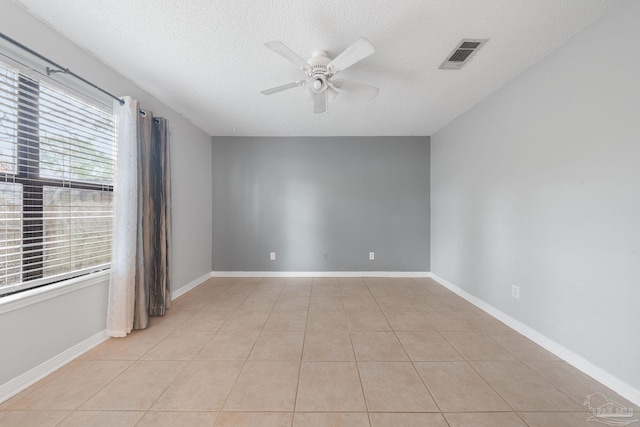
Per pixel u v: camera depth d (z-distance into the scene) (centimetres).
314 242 446
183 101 307
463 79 256
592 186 181
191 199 381
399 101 306
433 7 166
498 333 246
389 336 240
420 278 437
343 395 165
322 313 292
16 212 163
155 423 143
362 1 161
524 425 142
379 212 445
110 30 187
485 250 297
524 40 198
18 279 169
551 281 214
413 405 157
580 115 189
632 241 159
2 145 159
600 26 175
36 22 174
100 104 221
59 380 176
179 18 175
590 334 183
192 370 189
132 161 234
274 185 446
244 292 365
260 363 198
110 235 239
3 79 159
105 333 231
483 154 301
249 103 312
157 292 281
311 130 415
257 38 196
